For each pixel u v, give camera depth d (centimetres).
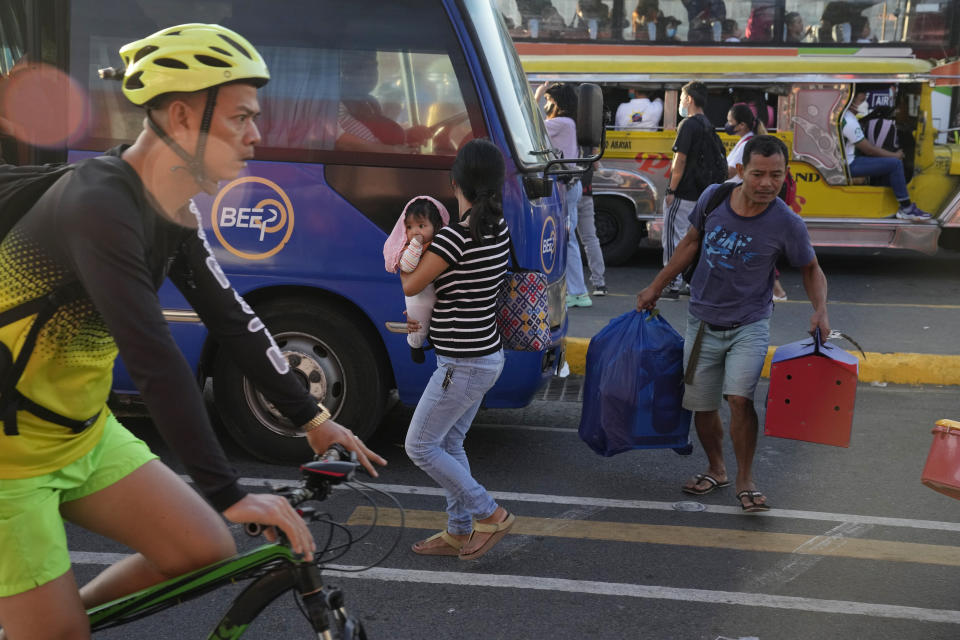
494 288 391
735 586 404
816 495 512
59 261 199
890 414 662
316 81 501
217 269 235
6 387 204
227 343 235
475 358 390
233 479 197
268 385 236
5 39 517
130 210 197
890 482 533
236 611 214
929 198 1136
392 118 500
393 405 646
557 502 495
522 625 368
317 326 516
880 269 1223
